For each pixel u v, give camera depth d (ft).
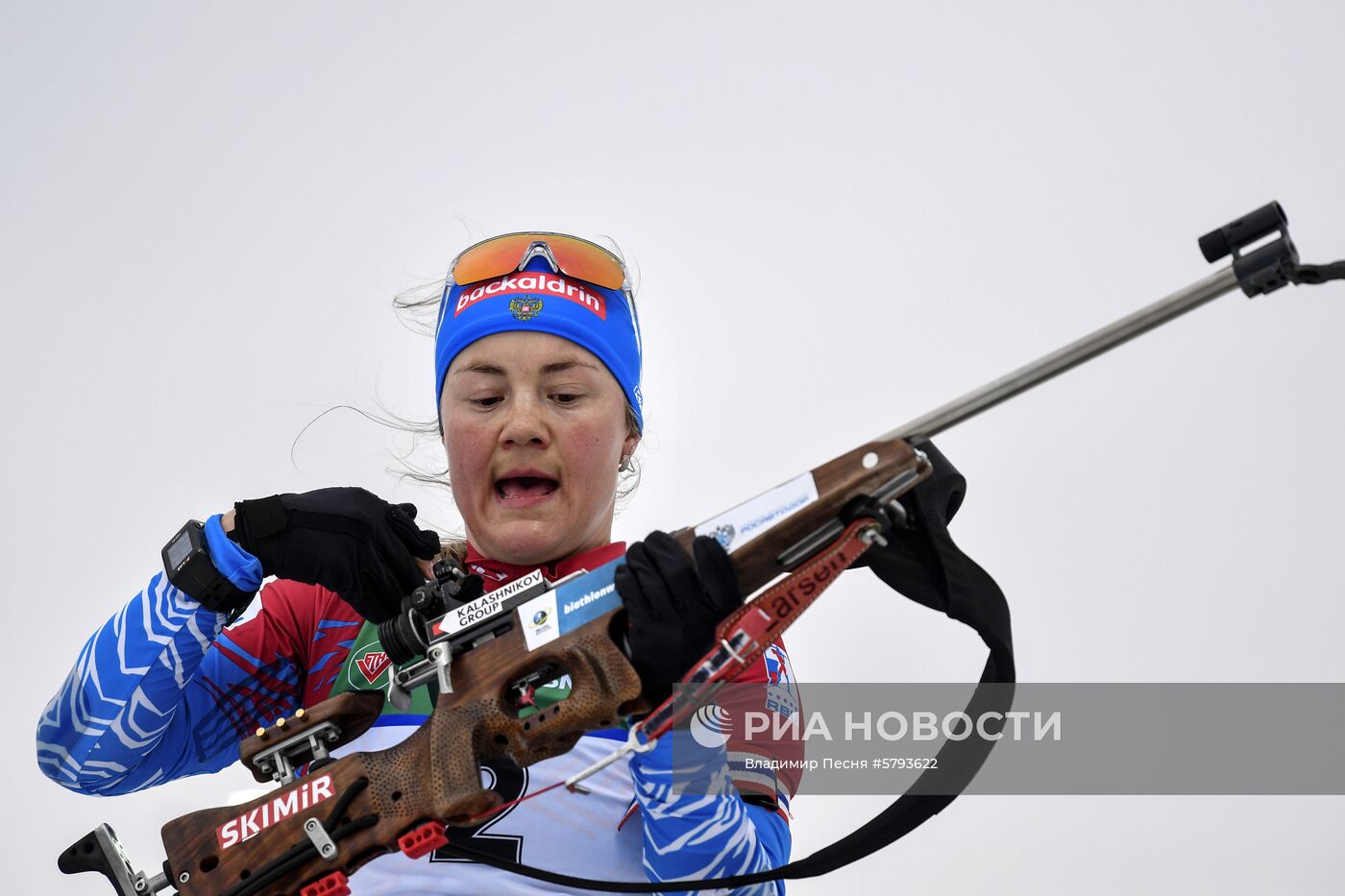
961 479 27.55
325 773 27.53
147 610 30.73
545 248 32.81
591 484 32.32
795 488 25.16
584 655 25.49
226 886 27.68
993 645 26.99
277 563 29.96
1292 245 23.20
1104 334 24.16
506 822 30.17
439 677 26.45
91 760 31.58
